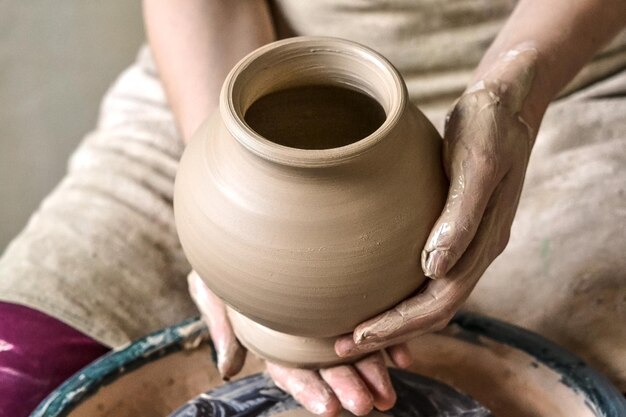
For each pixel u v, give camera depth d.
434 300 0.72
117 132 1.27
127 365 0.90
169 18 1.07
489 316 1.00
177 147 1.22
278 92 0.72
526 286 1.02
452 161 0.73
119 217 1.11
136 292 1.04
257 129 0.72
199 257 0.71
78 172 1.22
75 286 1.02
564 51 0.90
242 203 0.66
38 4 1.65
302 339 0.77
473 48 1.14
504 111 0.78
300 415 0.83
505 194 0.77
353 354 0.74
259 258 0.66
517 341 0.92
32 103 1.76
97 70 1.78
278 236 0.66
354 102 0.73
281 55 0.70
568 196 1.06
